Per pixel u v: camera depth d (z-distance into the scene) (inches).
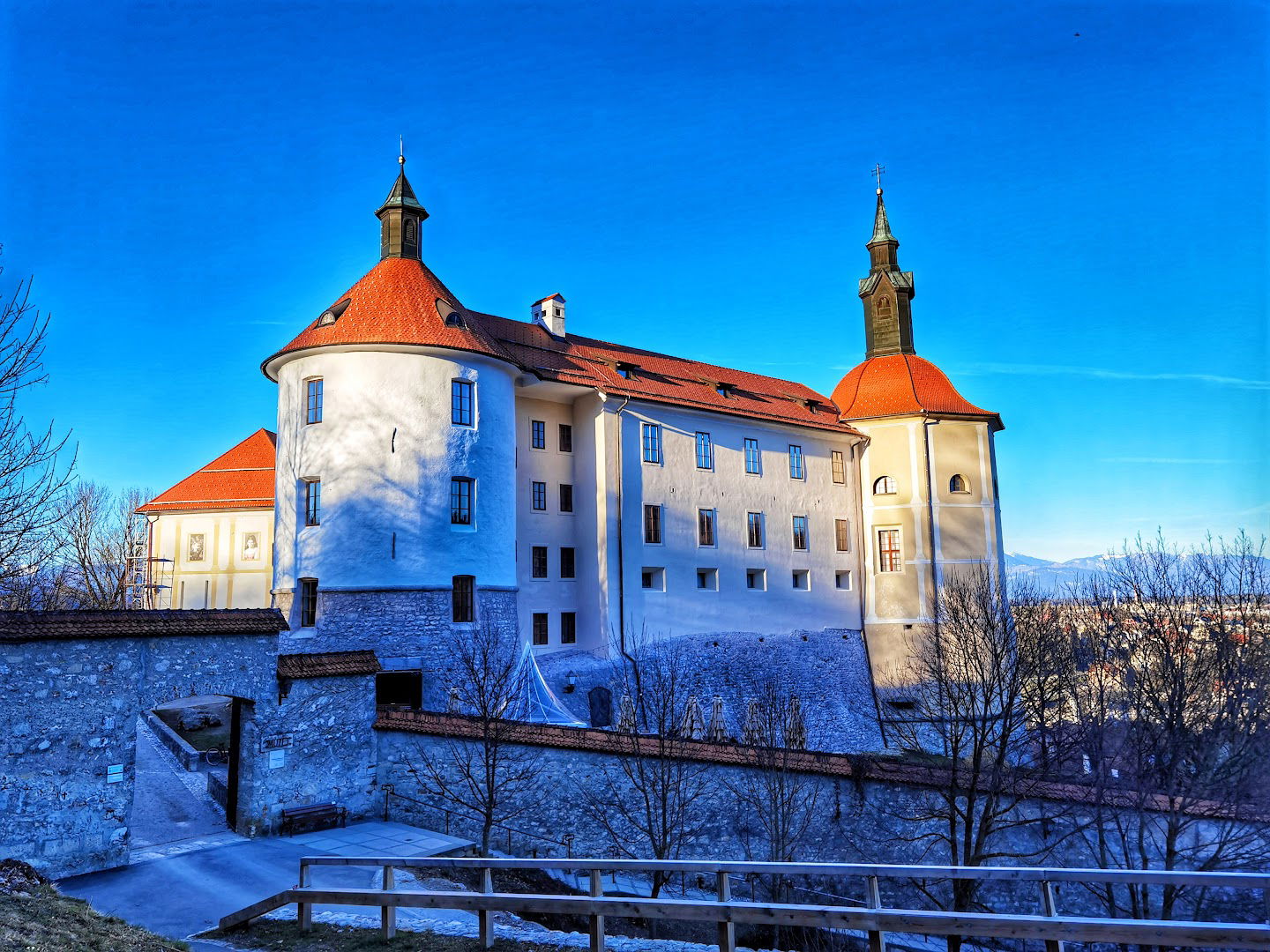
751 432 1793.8
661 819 835.4
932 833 797.9
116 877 739.4
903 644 1872.5
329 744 947.3
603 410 1549.0
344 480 1256.8
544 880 839.1
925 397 1968.5
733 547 1718.8
